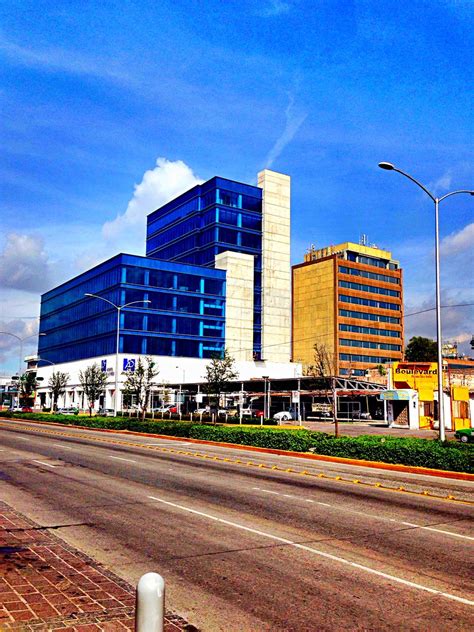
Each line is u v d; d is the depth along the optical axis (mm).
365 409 72312
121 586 6988
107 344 84000
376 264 135875
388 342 132375
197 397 47656
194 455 24203
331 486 15820
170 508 12281
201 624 5984
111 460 21703
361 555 8742
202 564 8156
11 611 5996
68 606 6207
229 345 91812
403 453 20125
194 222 102938
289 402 64250
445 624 6082
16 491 14242
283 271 105062
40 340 113125
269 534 10039
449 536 10117
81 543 9234
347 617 6238
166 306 86375
